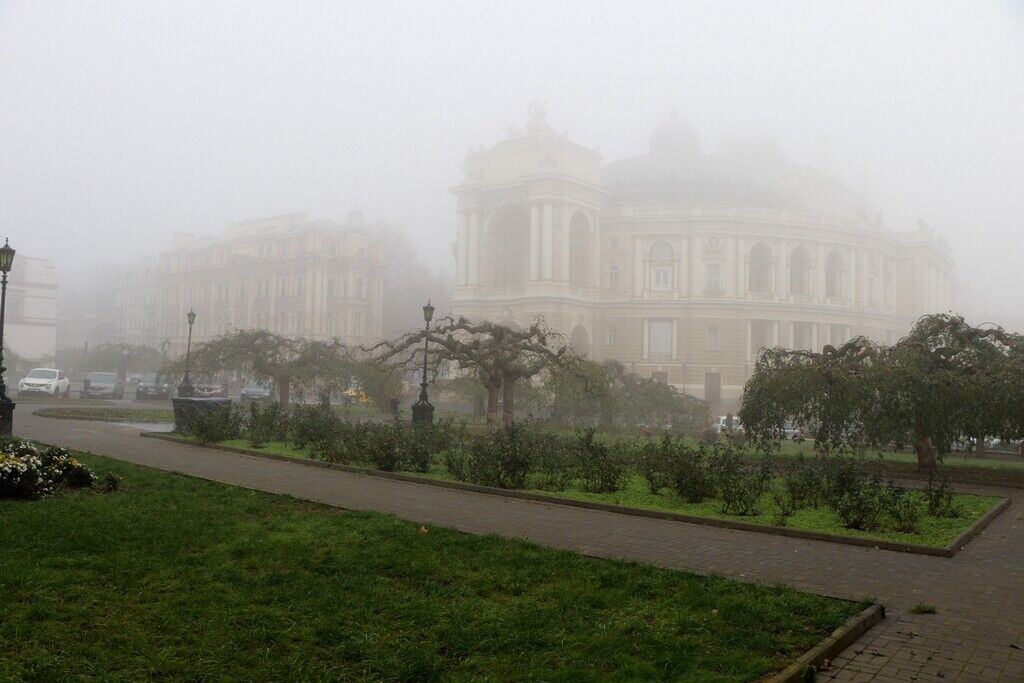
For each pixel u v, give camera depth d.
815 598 8.12
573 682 5.75
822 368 21.28
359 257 94.00
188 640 6.34
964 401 19.59
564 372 30.30
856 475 14.48
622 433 33.28
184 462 17.89
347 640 6.43
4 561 8.06
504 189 69.19
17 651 5.93
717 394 67.44
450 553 9.41
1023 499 17.03
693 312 68.25
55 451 13.20
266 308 96.62
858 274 73.12
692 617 7.23
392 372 34.22
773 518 12.95
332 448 19.17
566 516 12.88
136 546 9.08
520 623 6.93
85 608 6.89
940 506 14.20
